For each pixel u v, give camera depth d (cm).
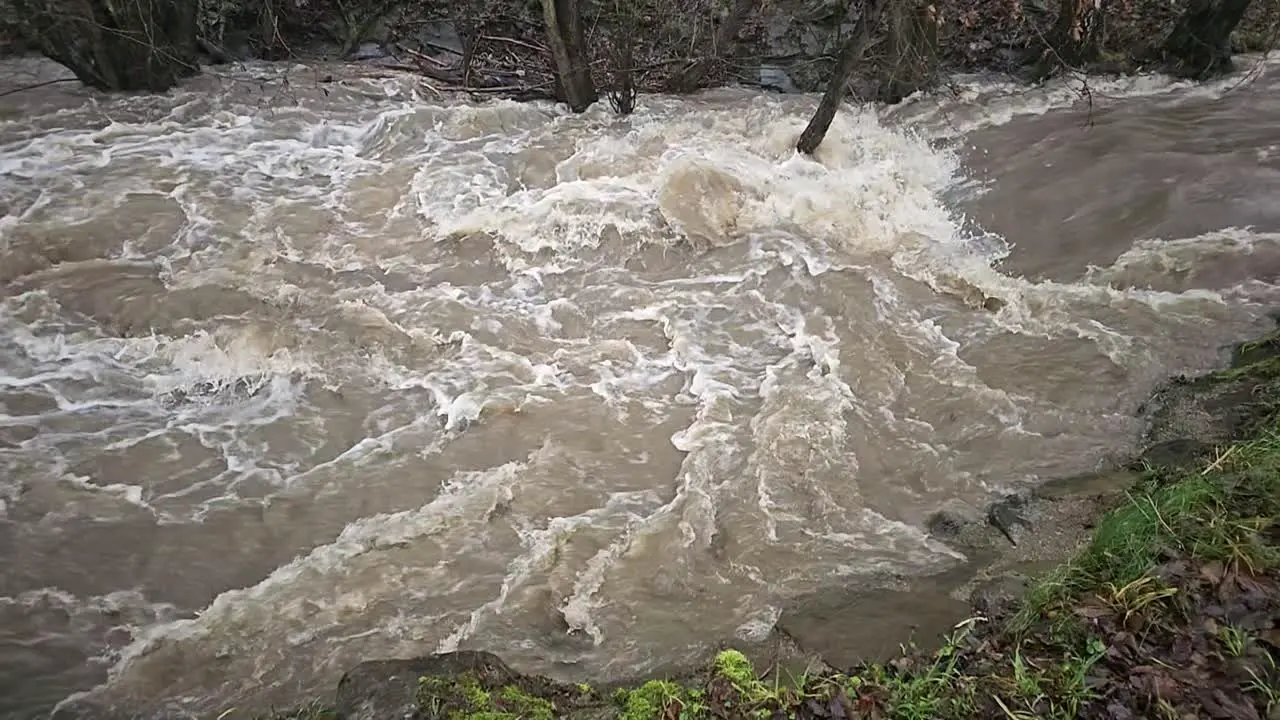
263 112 1066
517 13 1271
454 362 708
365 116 1070
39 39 1043
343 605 518
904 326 741
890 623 473
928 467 606
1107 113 1084
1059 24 1176
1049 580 463
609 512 575
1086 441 622
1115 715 375
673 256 841
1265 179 913
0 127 999
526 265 829
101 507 581
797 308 768
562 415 654
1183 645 399
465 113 1063
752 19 1236
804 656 455
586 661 476
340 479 604
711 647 477
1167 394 658
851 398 666
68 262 804
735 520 567
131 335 731
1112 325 733
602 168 961
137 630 509
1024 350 710
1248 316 732
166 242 836
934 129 1074
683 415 655
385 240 857
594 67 1145
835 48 1201
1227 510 468
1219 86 1140
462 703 402
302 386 685
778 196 914
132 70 1069
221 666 488
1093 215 884
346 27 1269
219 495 591
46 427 640
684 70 1156
